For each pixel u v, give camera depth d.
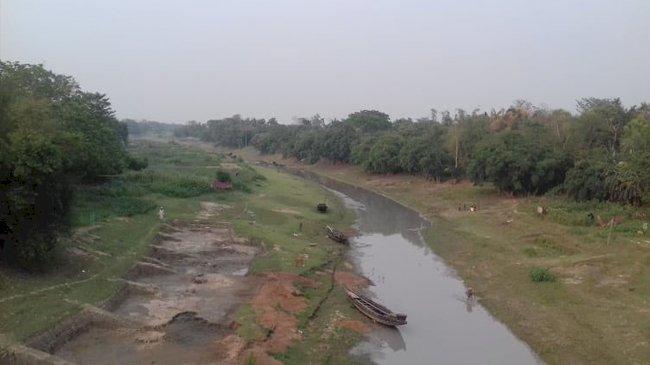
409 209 67.31
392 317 28.06
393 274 38.69
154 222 43.44
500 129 85.88
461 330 28.55
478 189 70.75
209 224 45.78
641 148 53.09
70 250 32.28
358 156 99.69
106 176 55.66
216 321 26.16
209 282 32.53
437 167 80.50
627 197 49.47
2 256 28.09
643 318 27.88
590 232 44.16
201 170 81.69
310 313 28.98
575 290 32.50
